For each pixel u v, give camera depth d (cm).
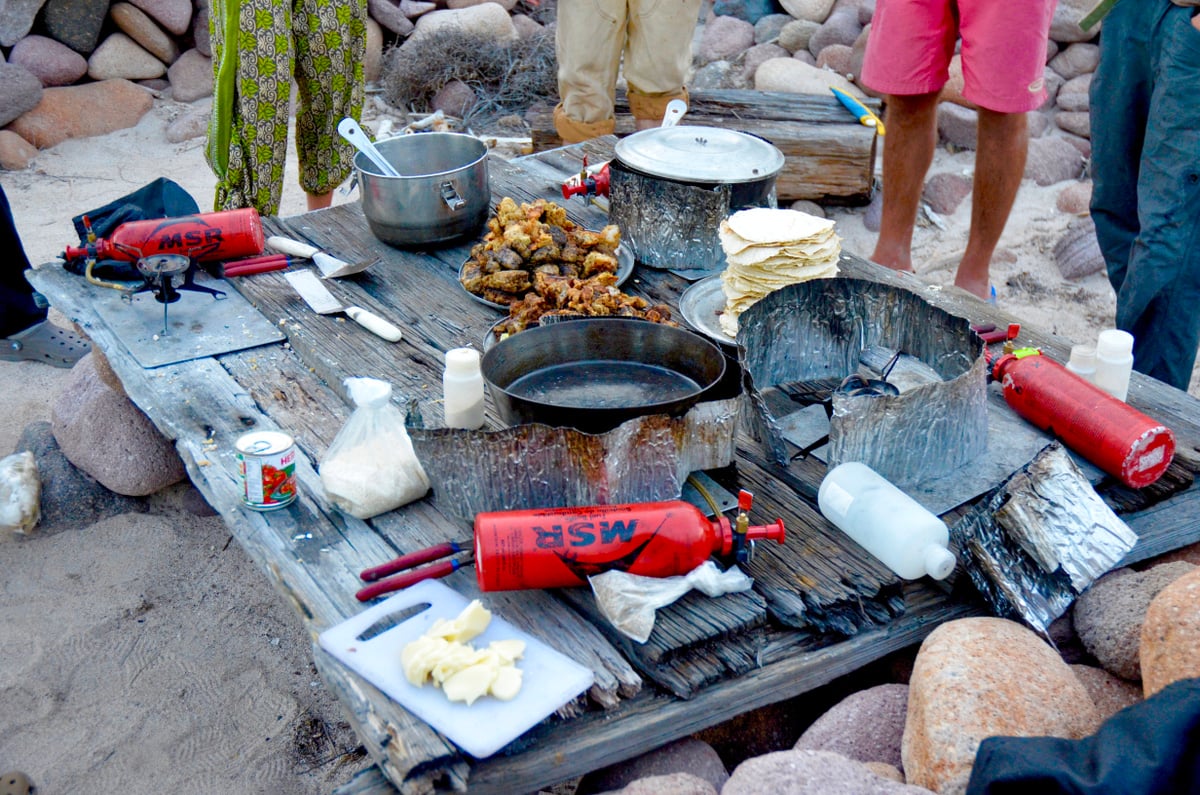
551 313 236
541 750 161
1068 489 194
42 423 348
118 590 288
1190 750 139
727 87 627
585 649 172
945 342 239
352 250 320
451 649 162
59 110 618
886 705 190
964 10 342
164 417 233
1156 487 217
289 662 267
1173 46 298
